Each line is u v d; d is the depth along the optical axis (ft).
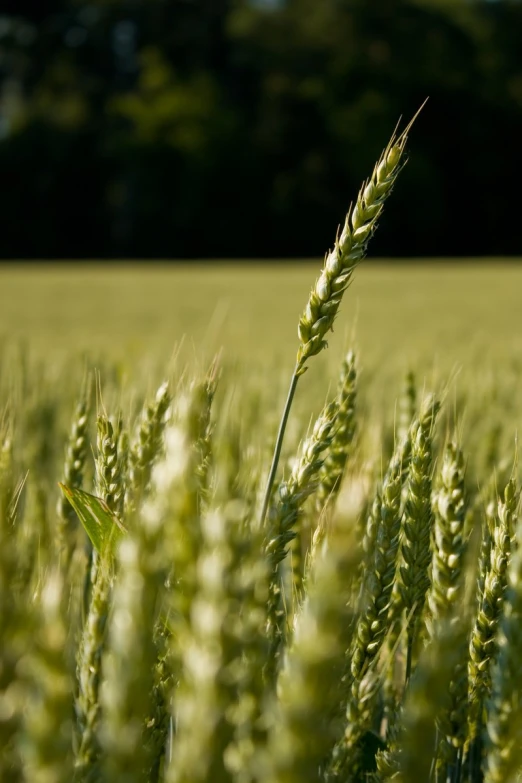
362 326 19.42
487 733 2.56
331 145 82.99
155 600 2.33
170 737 2.74
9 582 2.29
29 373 4.85
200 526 2.33
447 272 44.19
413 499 3.04
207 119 82.12
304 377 6.10
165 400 3.01
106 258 84.17
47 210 83.71
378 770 2.77
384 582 2.96
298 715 2.00
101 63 93.86
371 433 3.67
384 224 81.76
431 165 82.69
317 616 2.01
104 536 2.85
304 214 83.15
